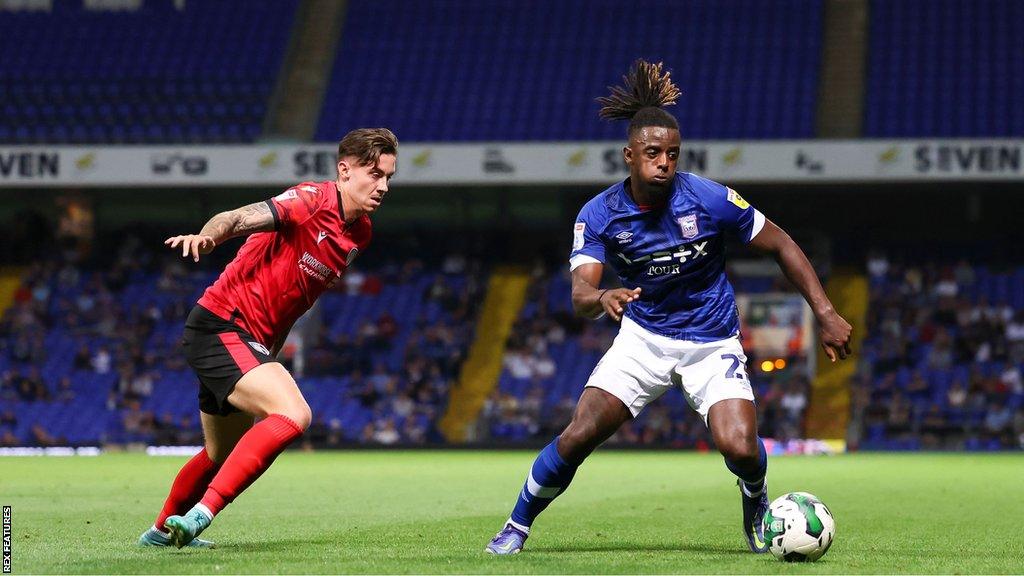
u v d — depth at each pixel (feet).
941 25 135.13
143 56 140.36
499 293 133.39
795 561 24.31
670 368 25.36
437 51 140.15
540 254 136.98
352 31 143.43
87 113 133.90
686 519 37.45
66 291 133.28
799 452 107.96
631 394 25.36
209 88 135.74
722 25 139.03
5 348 127.34
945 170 112.57
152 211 136.87
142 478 63.57
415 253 137.80
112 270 136.87
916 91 128.16
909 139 113.80
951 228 128.57
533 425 115.44
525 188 127.95
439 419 118.62
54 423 118.21
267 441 23.32
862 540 30.66
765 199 128.26
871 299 124.57
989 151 111.96
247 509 41.98
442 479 63.36
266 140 131.64
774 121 127.34
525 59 138.21
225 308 24.52
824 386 117.80
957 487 56.29
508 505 44.27
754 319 113.80
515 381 122.52
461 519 37.32
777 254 25.20
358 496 49.73
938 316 122.31
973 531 33.71
